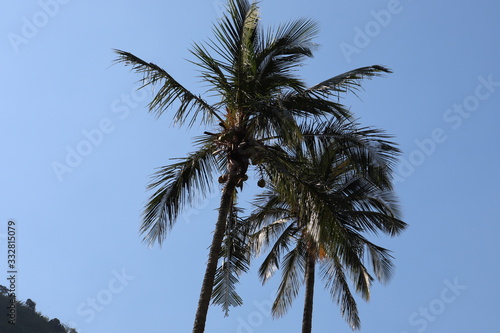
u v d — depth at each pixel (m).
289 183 15.17
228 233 16.52
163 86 15.60
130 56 15.58
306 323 24.42
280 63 15.99
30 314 77.25
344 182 22.83
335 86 15.55
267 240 25.33
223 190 15.45
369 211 22.64
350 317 25.55
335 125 15.96
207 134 15.76
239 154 15.23
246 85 15.57
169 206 15.91
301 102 15.47
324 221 14.74
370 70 15.57
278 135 14.96
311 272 25.19
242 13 15.65
